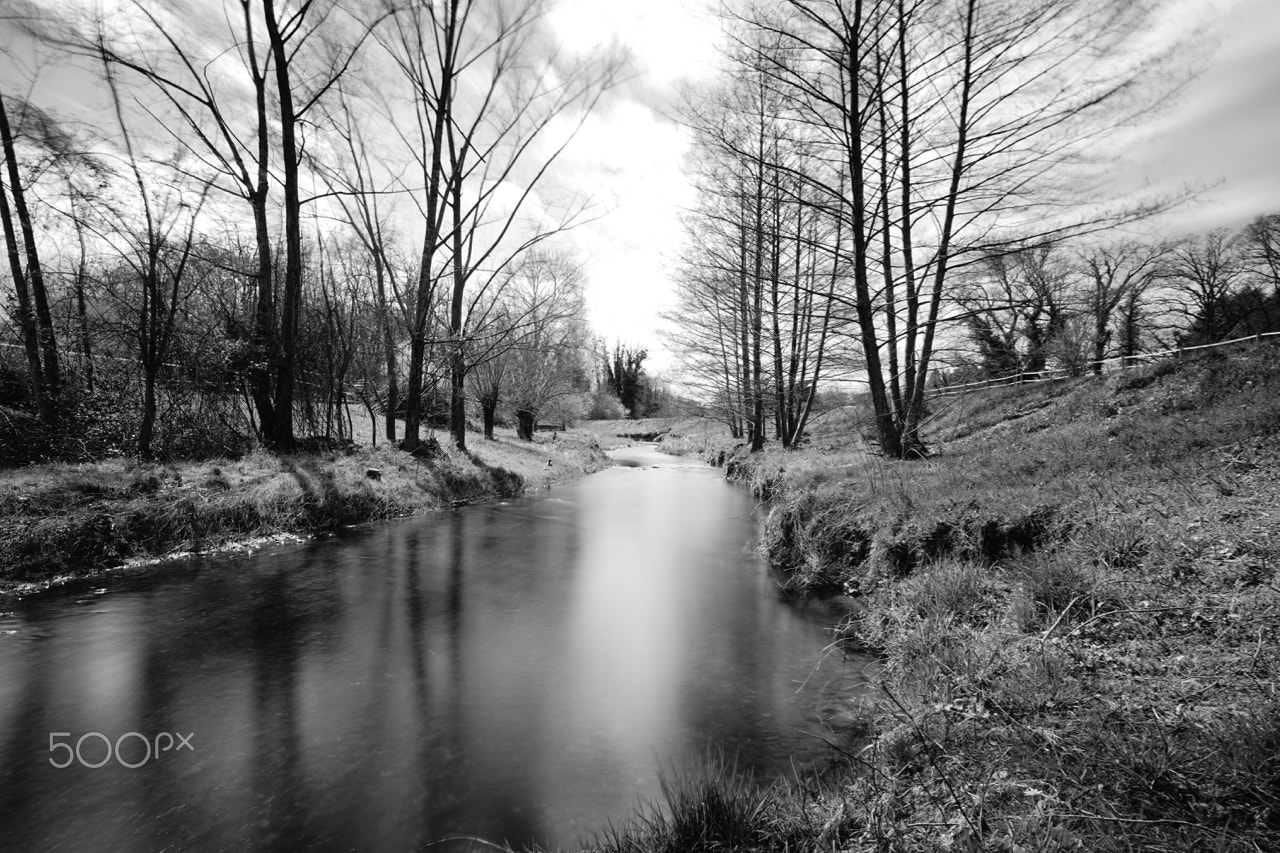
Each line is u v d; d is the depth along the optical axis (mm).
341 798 3375
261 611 6699
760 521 13094
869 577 6957
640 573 8633
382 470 14289
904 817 2666
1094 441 8680
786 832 2740
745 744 3904
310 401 17344
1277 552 4062
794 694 4633
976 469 8547
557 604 7156
